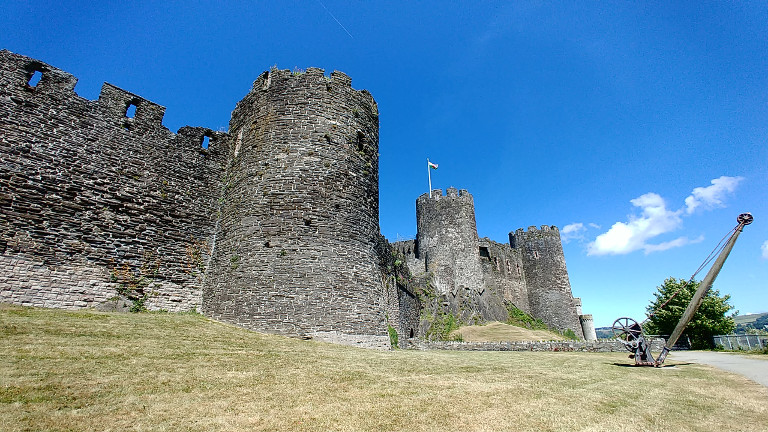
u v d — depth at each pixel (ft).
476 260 153.79
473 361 46.57
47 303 49.57
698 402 28.60
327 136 64.34
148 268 59.00
